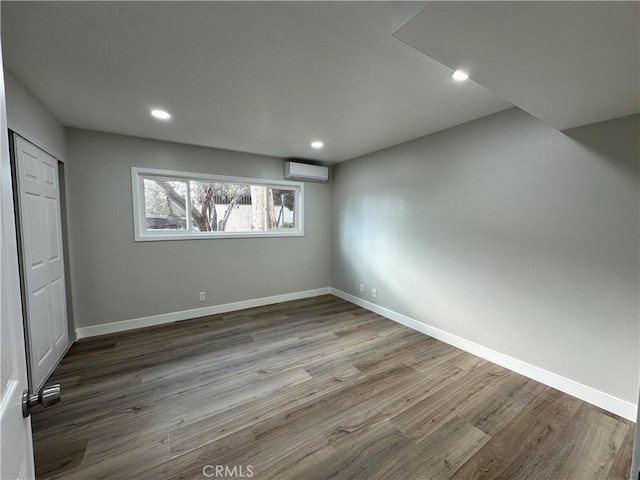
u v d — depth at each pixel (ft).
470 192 8.99
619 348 6.29
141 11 4.30
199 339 10.09
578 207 6.76
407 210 11.28
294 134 10.24
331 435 5.65
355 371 8.03
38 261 7.54
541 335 7.50
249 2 4.14
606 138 6.31
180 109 8.00
